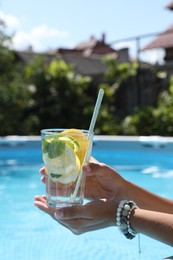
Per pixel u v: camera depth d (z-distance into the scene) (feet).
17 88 19.49
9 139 11.97
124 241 4.90
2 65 20.24
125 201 2.67
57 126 20.79
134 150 11.60
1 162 11.45
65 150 2.55
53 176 2.60
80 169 2.63
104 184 3.19
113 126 19.21
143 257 4.36
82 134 2.62
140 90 22.63
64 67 21.76
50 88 21.17
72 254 4.59
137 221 2.59
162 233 2.50
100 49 33.06
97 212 2.65
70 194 2.63
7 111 19.20
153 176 9.55
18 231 5.53
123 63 24.86
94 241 4.97
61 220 2.69
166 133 17.65
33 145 12.06
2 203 7.22
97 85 25.20
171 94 19.11
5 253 4.67
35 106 21.03
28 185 8.68
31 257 4.52
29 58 30.94
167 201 3.26
